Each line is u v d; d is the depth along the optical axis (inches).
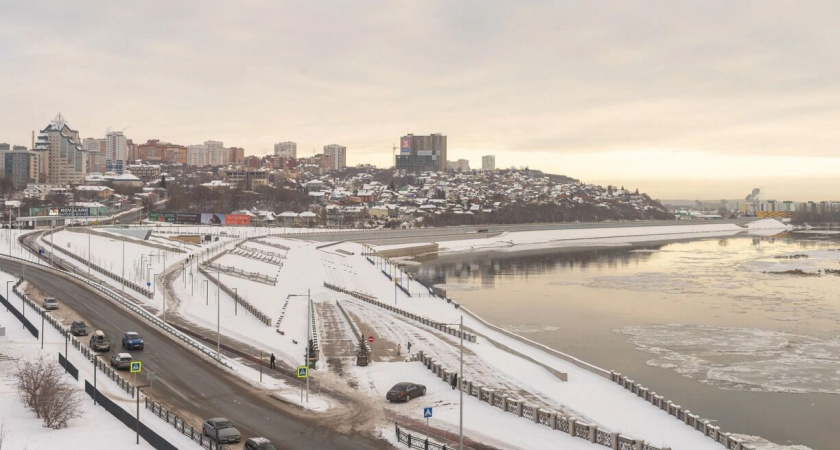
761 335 5585.6
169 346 3978.8
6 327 4252.0
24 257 7682.1
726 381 4205.2
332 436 2588.6
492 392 3075.8
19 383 2972.4
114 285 6161.4
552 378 3801.7
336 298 6791.3
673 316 6515.8
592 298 7731.3
